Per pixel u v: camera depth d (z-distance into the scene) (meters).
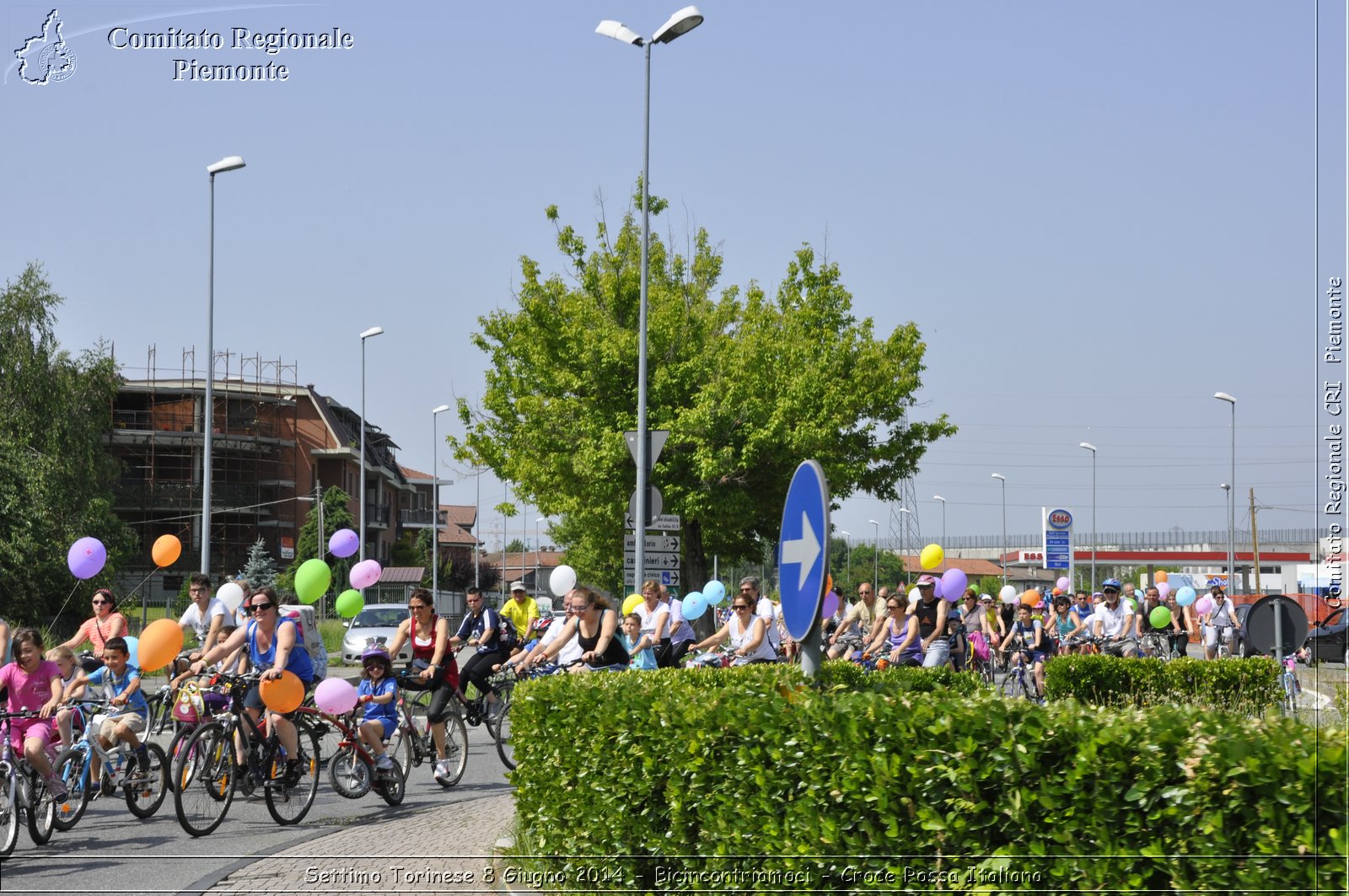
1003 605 52.03
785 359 69.81
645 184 50.88
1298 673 33.09
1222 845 7.57
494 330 68.00
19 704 21.02
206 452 62.78
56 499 95.50
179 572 159.38
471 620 30.09
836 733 10.00
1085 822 8.19
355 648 70.88
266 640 22.72
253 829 21.19
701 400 64.44
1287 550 181.00
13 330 99.62
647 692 13.46
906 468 74.75
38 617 90.25
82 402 104.12
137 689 22.92
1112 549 187.38
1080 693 32.03
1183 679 31.91
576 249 69.00
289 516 171.75
